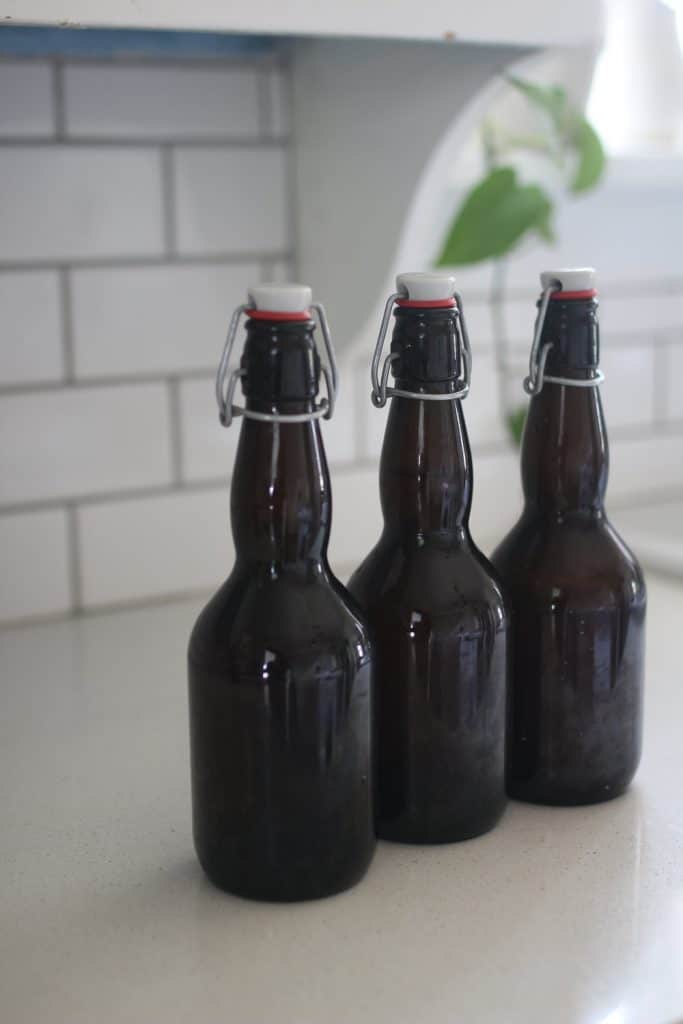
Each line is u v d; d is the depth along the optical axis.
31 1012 0.57
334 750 0.65
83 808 0.77
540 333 0.73
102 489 1.15
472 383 1.32
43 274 1.10
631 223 1.38
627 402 1.43
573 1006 0.58
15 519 1.12
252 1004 0.58
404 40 1.00
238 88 1.16
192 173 1.15
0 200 1.07
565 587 0.73
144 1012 0.57
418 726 0.69
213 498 1.20
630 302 1.41
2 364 1.10
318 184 1.14
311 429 0.64
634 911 0.65
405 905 0.65
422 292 0.67
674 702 0.92
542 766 0.75
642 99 1.47
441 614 0.69
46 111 1.08
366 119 1.07
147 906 0.66
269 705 0.64
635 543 1.27
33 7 0.71
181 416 1.18
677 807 0.76
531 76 1.20
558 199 1.32
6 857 0.71
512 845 0.71
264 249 1.19
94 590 1.16
